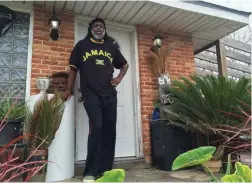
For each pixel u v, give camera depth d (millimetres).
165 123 3455
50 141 2527
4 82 3158
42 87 2992
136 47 4051
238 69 5648
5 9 3234
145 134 3760
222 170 2982
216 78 3318
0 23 3197
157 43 3939
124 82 3953
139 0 3396
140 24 4121
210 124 3020
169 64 4234
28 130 2492
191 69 4449
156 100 3902
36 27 3379
